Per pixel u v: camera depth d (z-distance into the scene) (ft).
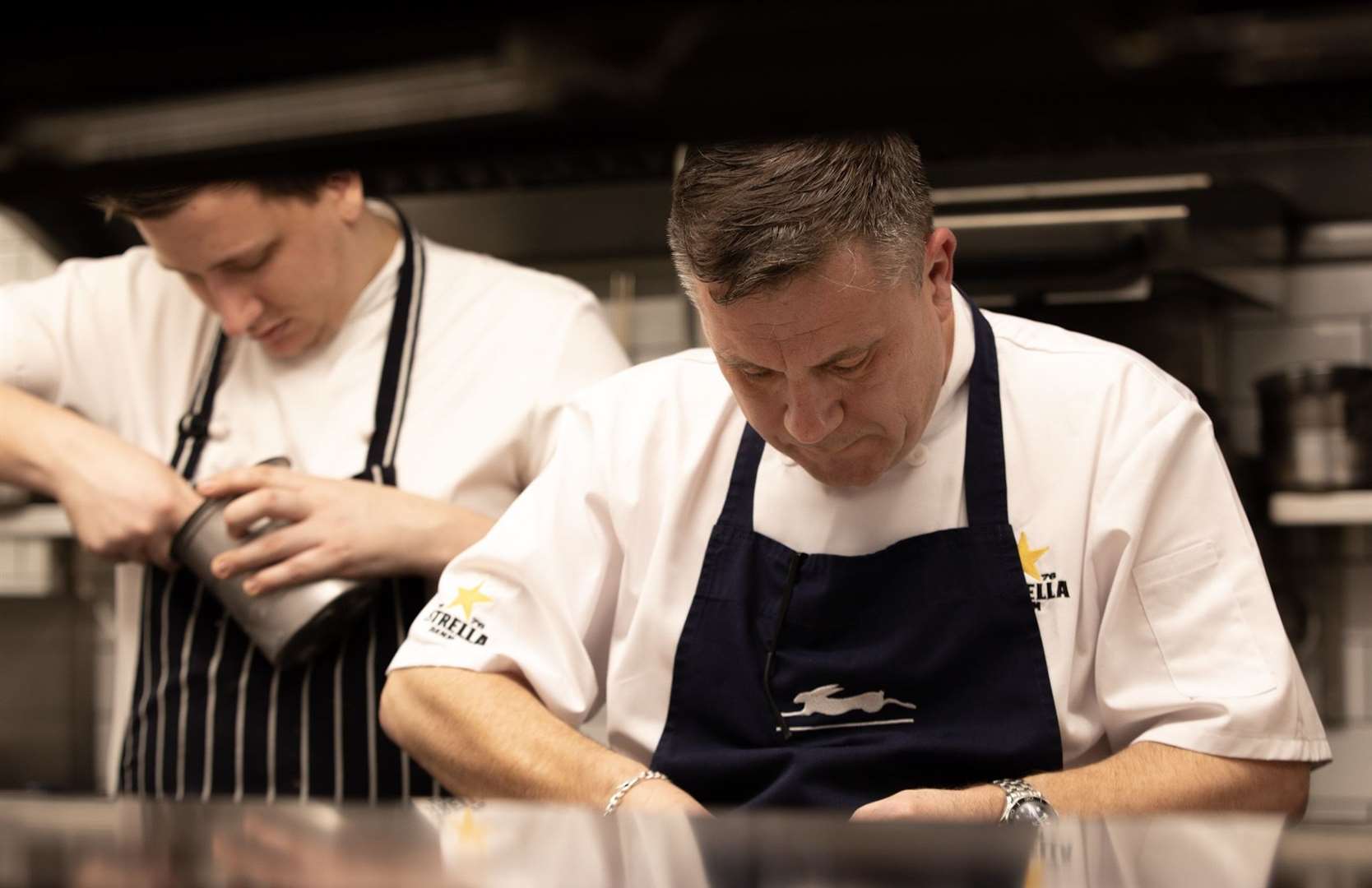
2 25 1.96
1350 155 6.71
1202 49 1.78
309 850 2.33
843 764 4.09
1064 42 1.78
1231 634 3.99
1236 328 8.41
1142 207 6.95
